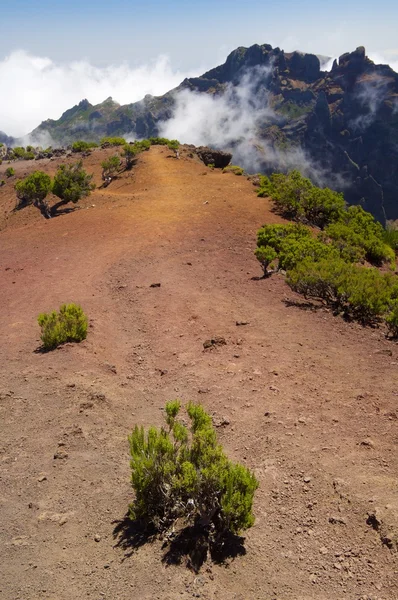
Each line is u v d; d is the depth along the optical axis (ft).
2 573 16.85
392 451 21.98
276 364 32.19
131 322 44.21
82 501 20.45
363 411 25.61
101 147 210.59
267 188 103.09
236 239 72.49
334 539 17.65
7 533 18.79
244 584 16.08
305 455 22.45
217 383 30.35
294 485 20.62
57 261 70.49
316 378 29.86
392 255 73.87
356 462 21.48
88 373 32.83
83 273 62.54
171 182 129.59
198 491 17.72
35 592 16.01
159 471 18.54
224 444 24.27
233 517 17.62
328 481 20.51
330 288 45.14
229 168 147.02
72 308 40.14
